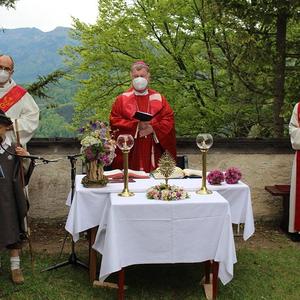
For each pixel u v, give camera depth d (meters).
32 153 6.28
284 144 6.60
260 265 4.94
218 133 8.98
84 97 9.03
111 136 4.84
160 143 5.79
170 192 4.02
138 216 3.89
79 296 4.18
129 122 5.69
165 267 4.85
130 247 3.91
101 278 3.89
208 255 4.00
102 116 8.73
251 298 4.17
